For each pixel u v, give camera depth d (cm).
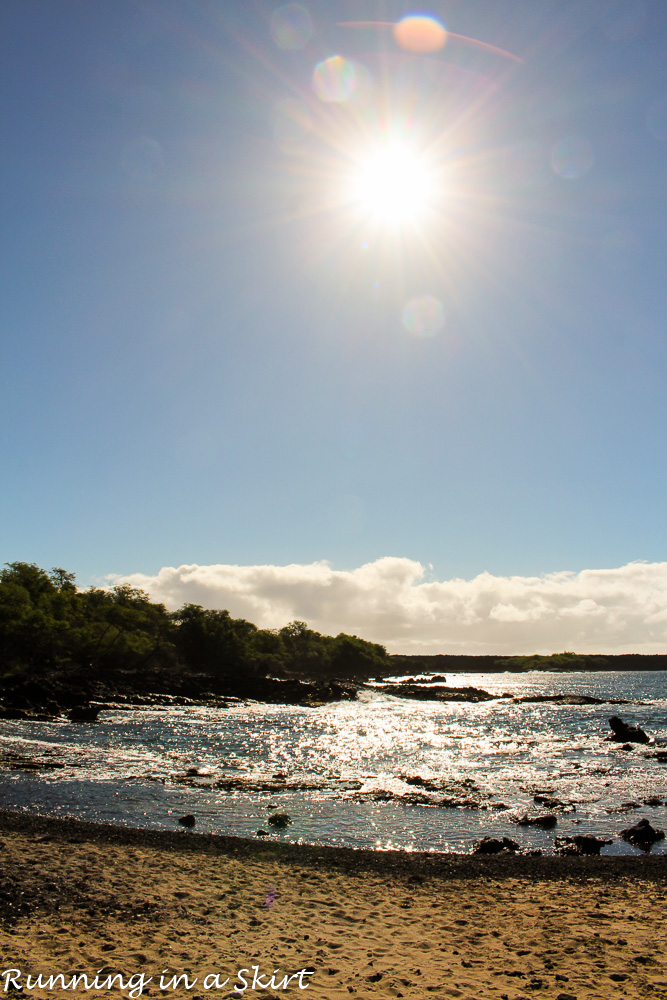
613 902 1348
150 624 13612
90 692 7206
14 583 10581
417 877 1545
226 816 2228
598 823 2241
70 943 962
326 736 4794
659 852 1897
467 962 978
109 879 1344
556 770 3341
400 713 7838
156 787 2655
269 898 1311
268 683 9888
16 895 1168
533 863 1703
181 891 1301
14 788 2500
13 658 9069
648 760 3709
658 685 18638
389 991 855
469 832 2102
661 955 1009
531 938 1103
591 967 955
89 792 2502
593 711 8356
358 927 1155
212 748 3950
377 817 2270
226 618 14488
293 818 2228
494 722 6550
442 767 3416
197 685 9044
